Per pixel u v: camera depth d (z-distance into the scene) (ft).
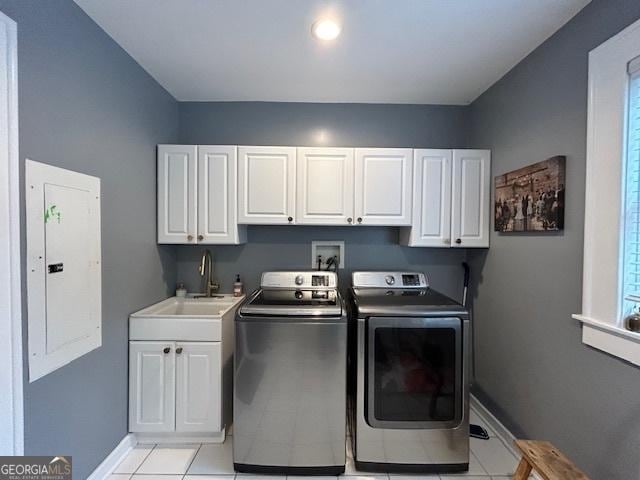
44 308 4.09
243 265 8.36
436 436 5.42
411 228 7.34
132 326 6.11
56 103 4.31
